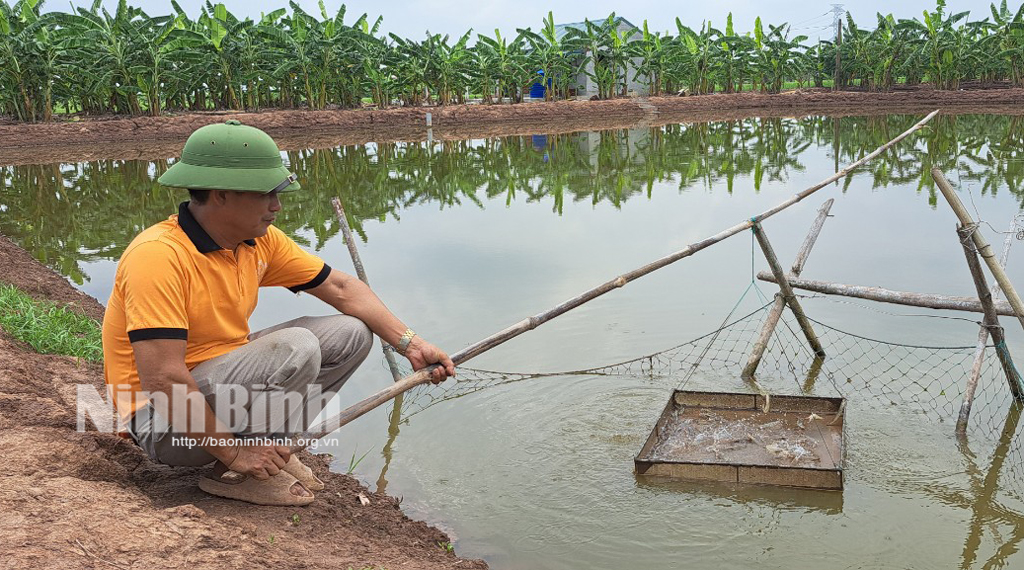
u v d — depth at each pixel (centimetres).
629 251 891
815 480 411
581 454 458
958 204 462
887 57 3403
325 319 307
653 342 617
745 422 491
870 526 382
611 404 520
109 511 257
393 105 3139
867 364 571
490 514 397
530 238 980
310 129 2641
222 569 239
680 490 418
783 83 4003
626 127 2702
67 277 843
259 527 285
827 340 614
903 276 749
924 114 2850
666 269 802
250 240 286
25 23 2242
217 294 272
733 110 3306
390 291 747
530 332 640
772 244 890
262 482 307
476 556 359
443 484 426
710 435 474
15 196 1417
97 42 2392
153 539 246
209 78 2748
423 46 2947
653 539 375
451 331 634
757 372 568
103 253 973
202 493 306
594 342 618
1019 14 3141
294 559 265
